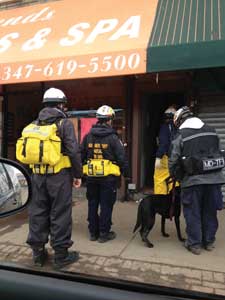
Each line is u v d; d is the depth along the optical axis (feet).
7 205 10.66
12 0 28.58
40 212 14.39
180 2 22.48
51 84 28.07
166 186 17.42
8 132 29.89
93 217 17.20
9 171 10.78
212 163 15.38
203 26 19.84
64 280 7.64
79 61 21.58
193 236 15.57
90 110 26.61
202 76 23.88
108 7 24.71
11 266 8.30
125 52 20.44
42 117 14.17
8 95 29.76
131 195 25.57
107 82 26.61
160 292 7.30
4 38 25.85
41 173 14.15
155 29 21.06
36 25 25.89
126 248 16.20
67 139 13.98
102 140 16.83
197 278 13.17
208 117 23.91
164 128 19.24
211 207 15.76
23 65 23.02
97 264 14.43
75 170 14.28
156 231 18.61
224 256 15.26
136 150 25.82
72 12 25.67
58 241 14.07
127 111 25.85
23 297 7.52
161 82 25.27
